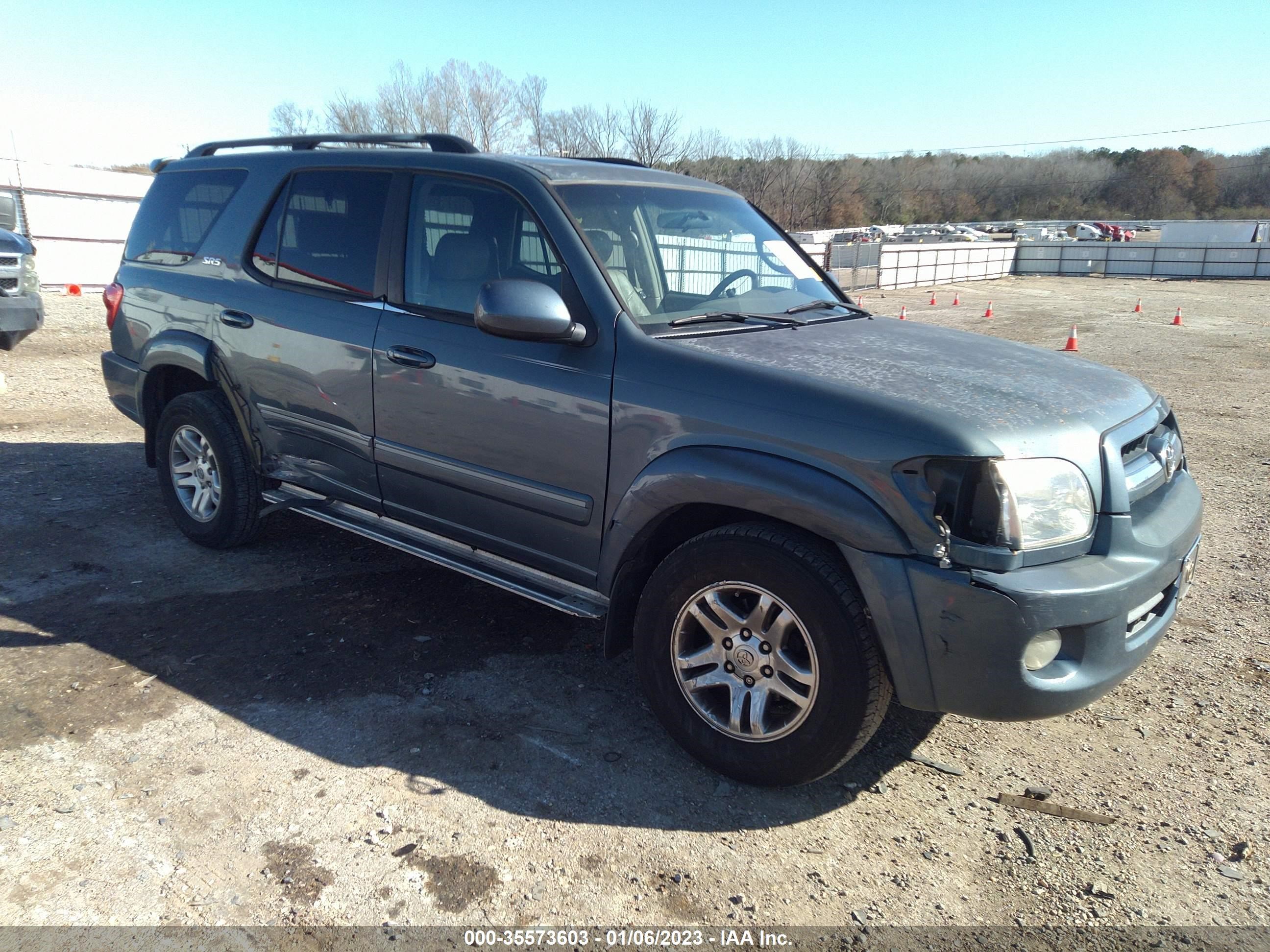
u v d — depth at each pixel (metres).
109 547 4.77
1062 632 2.60
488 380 3.34
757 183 63.16
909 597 2.54
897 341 3.43
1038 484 2.56
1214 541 5.51
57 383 8.85
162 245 4.82
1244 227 50.31
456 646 3.84
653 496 2.95
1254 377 11.98
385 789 2.88
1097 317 20.81
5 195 11.90
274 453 4.31
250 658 3.66
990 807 2.92
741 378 2.85
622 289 3.21
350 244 3.89
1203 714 3.52
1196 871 2.64
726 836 2.73
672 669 3.04
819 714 2.73
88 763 2.94
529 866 2.57
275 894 2.42
